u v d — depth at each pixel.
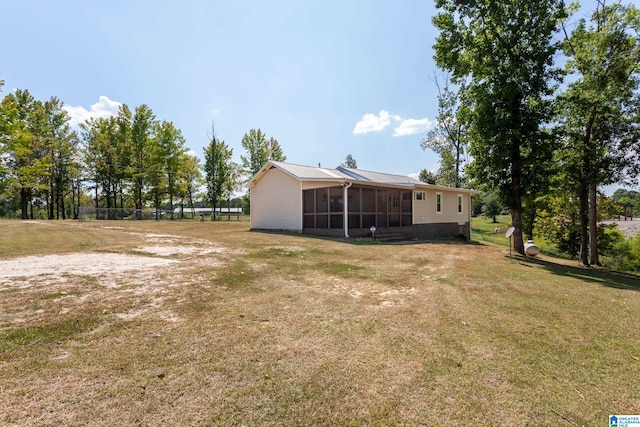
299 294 5.09
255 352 3.01
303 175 15.12
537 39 11.15
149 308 4.05
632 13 11.48
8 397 2.16
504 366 2.91
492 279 6.95
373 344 3.29
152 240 10.79
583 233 12.99
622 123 11.29
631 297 5.95
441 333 3.65
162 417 2.04
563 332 3.82
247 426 2.00
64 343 3.02
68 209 39.53
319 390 2.43
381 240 14.41
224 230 15.99
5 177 21.56
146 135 31.47
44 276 5.30
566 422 2.14
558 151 12.21
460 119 12.73
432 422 2.10
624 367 2.96
